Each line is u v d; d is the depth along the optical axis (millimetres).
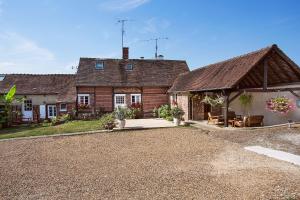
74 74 29109
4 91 24984
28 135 15453
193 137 13328
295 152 9523
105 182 6883
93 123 20062
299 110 17016
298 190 5992
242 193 5938
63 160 9352
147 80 26828
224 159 8906
